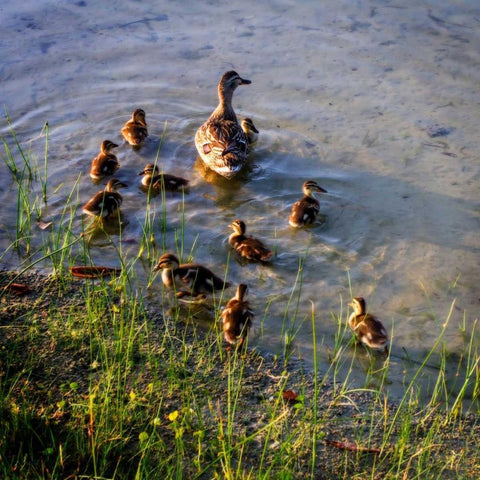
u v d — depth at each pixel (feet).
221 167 17.57
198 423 14.25
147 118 18.97
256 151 18.20
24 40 20.29
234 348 15.17
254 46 20.25
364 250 16.52
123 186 17.30
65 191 17.48
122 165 18.08
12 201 17.25
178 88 19.51
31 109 18.97
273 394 14.65
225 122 18.04
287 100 19.13
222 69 19.76
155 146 18.47
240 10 21.24
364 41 20.27
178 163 18.19
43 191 17.26
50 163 17.98
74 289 15.81
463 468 14.01
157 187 17.47
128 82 19.58
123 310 15.43
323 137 18.43
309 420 14.37
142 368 14.83
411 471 13.96
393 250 16.49
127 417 14.19
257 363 15.03
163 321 15.49
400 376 14.93
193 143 18.58
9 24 20.67
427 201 17.22
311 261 16.37
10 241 16.56
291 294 15.90
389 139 18.31
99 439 13.85
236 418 14.35
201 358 15.01
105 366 14.79
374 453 14.10
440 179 17.57
